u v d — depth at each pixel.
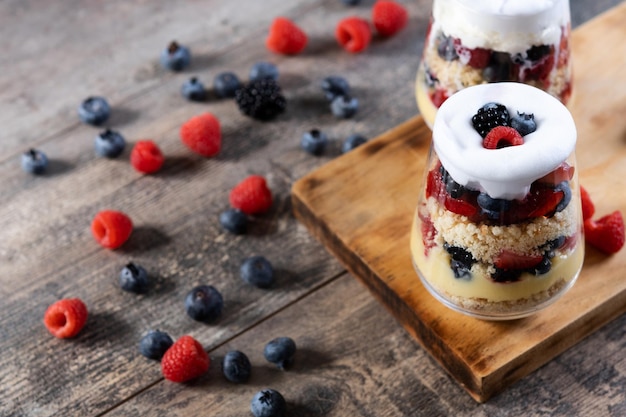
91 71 0.78
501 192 0.56
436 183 0.58
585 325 0.62
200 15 0.82
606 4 0.79
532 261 0.58
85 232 0.70
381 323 0.64
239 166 0.72
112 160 0.73
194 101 0.76
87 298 0.67
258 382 0.62
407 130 0.70
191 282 0.67
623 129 0.69
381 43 0.79
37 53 0.80
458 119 0.58
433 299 0.63
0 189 0.72
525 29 0.63
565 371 0.62
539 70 0.64
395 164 0.69
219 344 0.64
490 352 0.60
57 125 0.75
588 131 0.69
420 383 0.62
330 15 0.81
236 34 0.80
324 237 0.67
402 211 0.66
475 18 0.63
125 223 0.68
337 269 0.67
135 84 0.77
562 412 0.60
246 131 0.74
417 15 0.80
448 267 0.60
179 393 0.62
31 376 0.64
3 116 0.76
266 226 0.69
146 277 0.67
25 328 0.65
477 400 0.61
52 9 0.82
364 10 0.81
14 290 0.67
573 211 0.58
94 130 0.75
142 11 0.82
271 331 0.64
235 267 0.67
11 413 0.62
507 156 0.56
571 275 0.60
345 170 0.68
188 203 0.71
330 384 0.62
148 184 0.72
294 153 0.73
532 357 0.61
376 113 0.75
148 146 0.72
